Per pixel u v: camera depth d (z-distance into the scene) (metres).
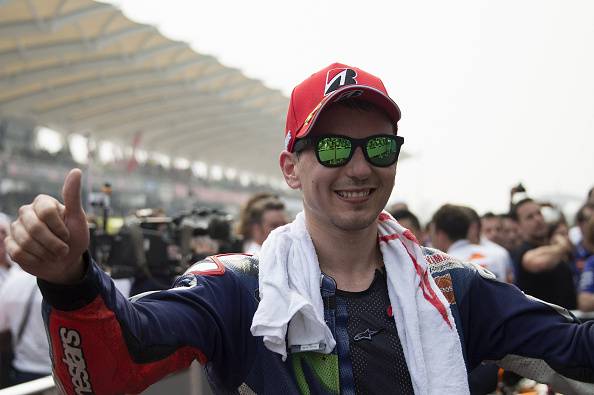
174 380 2.80
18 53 15.63
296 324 1.13
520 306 1.28
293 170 1.31
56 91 19.81
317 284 1.17
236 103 24.84
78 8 14.08
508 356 1.29
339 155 1.18
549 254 4.06
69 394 0.99
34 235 0.82
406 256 1.24
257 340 1.15
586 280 3.89
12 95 19.42
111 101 22.59
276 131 30.08
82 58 17.59
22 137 22.14
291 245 1.22
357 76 1.24
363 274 1.25
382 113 1.22
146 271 3.64
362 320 1.19
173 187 25.27
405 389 1.16
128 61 17.84
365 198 1.20
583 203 5.61
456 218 3.98
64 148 21.25
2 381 3.50
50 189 19.17
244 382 1.15
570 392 1.24
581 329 1.21
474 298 1.30
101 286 0.92
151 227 3.93
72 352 0.94
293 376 1.13
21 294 3.44
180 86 21.94
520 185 5.85
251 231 4.54
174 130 29.42
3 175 17.39
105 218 3.76
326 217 1.21
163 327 1.03
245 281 1.19
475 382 1.97
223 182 31.41
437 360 1.17
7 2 12.16
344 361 1.15
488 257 3.97
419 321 1.20
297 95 1.26
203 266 1.21
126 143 27.97
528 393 2.73
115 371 0.96
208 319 1.11
